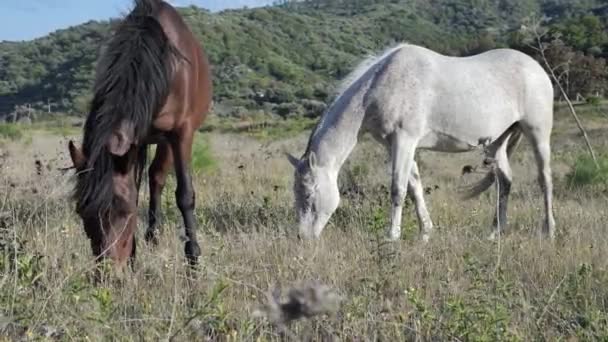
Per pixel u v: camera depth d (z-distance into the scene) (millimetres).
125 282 4703
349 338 3953
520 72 7977
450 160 16016
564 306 4457
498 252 5375
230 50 78812
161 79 5098
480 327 3715
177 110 5586
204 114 6391
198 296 4488
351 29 110375
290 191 10312
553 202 9602
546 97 8125
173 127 5645
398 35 112375
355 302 4129
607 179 10773
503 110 7828
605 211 8305
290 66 78188
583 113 27812
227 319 4023
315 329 4008
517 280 5012
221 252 5730
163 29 5465
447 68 7621
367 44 101500
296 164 7559
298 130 30516
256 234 6500
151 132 5523
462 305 3947
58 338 3762
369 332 4008
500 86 7820
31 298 4086
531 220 8438
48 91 53531
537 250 6141
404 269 5355
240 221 7863
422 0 137875
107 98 4867
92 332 3654
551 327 4133
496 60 7988
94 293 3734
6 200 7098
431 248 6184
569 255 5891
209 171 12047
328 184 7480
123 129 4785
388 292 4906
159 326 3758
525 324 4078
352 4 154750
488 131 7766
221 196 9336
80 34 68562
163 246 6242
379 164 13203
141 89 4926
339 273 5195
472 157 16672
